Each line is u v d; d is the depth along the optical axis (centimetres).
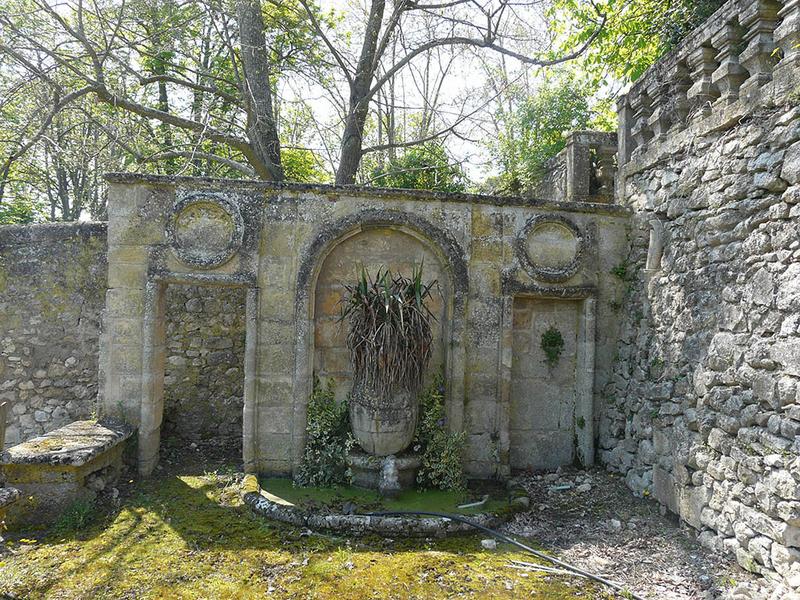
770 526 347
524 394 588
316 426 526
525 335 588
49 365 672
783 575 335
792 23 362
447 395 547
